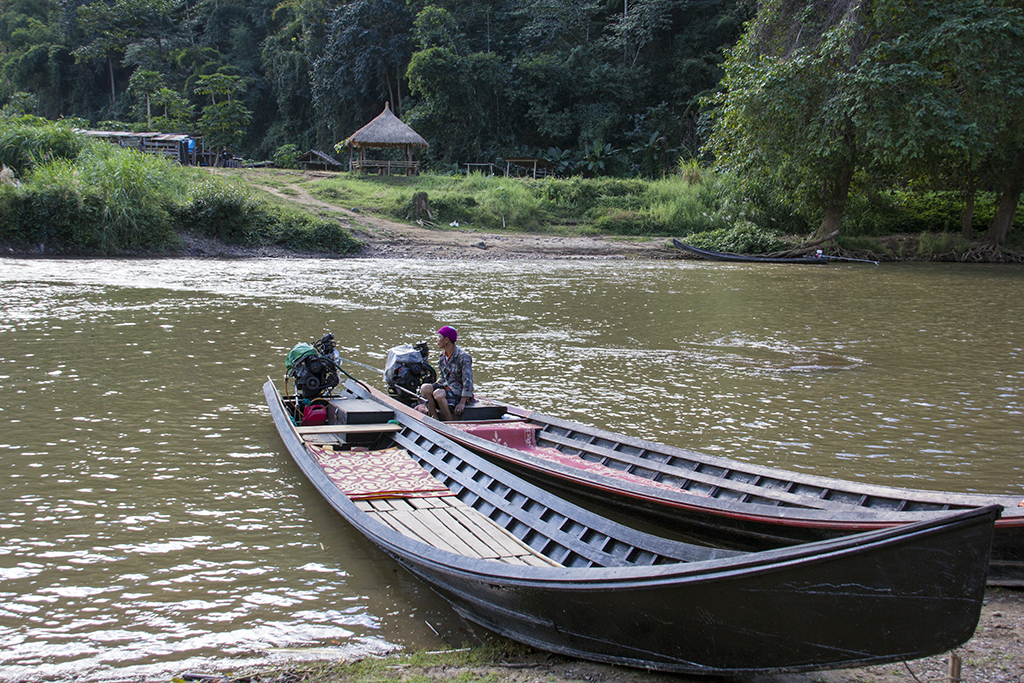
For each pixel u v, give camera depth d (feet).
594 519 15.53
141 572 17.03
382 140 142.41
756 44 100.32
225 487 22.20
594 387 34.81
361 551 18.37
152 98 199.82
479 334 46.83
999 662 13.16
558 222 118.93
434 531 17.06
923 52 86.48
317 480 19.88
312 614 15.43
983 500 16.03
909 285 76.74
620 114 185.78
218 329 45.73
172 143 138.10
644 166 177.58
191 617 15.19
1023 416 30.78
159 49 239.71
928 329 51.60
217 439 26.40
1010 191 105.70
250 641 14.37
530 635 14.06
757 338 47.75
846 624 10.79
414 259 90.99
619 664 13.04
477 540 16.57
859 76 84.69
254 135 242.17
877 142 86.53
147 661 13.64
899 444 26.94
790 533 16.16
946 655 13.52
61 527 19.25
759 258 101.45
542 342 44.93
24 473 22.80
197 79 224.94
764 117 91.71
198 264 79.61
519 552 15.96
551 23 189.78
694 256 102.73
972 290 72.90
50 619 15.01
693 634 11.87
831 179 101.76
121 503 20.84
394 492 19.36
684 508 17.69
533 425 25.54
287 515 20.39
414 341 43.86
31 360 36.99
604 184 126.11
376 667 13.38
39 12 282.77
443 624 15.23
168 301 55.57
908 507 16.84
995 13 86.89
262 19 251.60
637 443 22.67
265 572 17.16
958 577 10.17
